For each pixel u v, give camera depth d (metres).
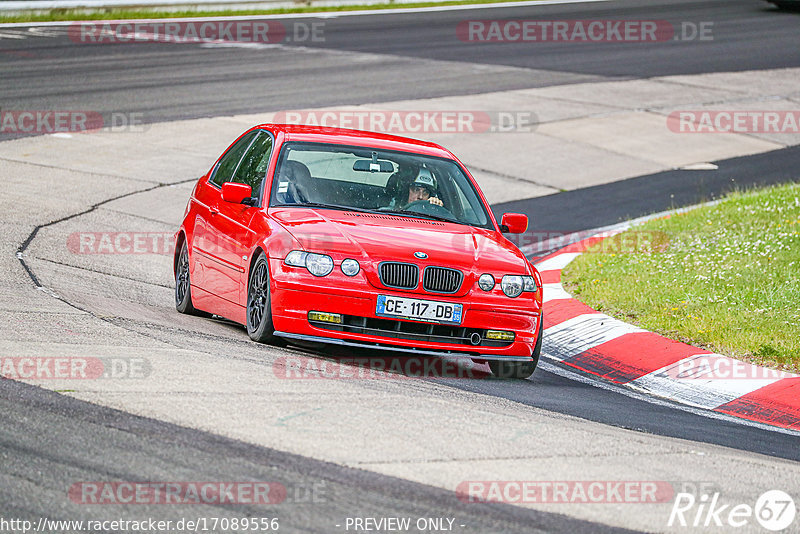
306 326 25.83
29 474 16.08
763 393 27.09
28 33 100.19
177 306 32.97
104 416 18.86
